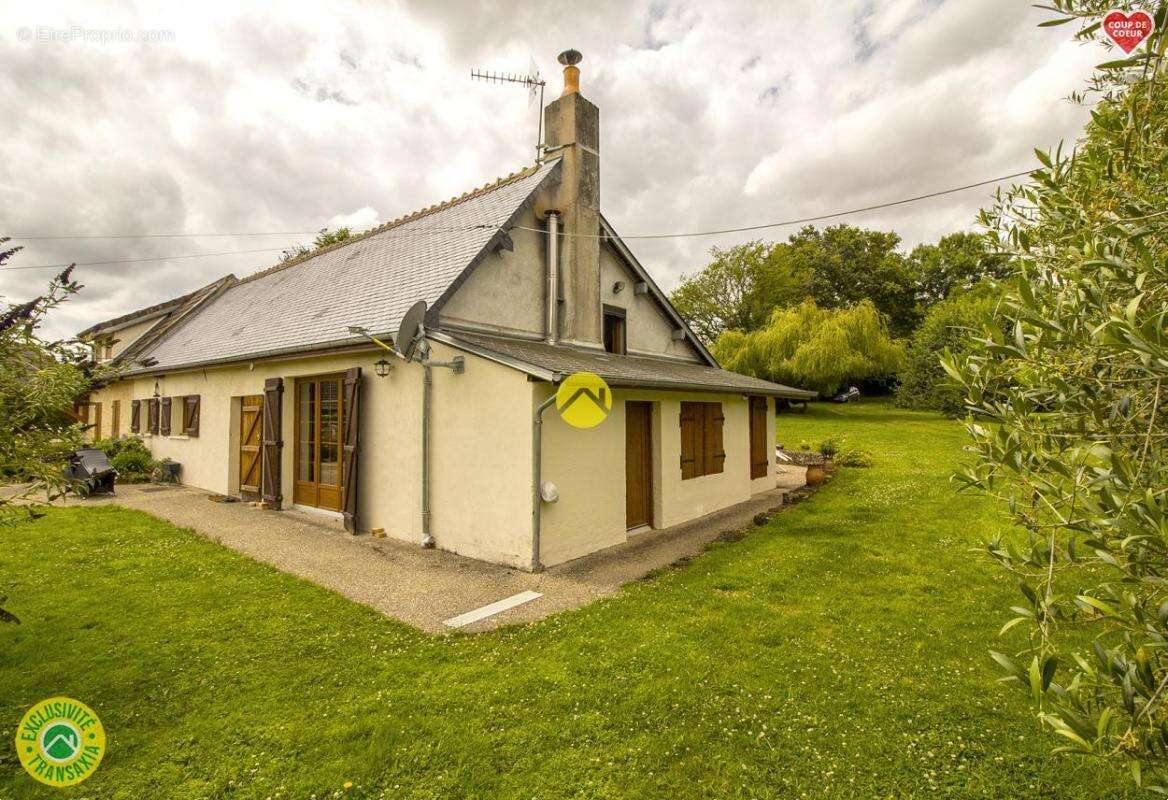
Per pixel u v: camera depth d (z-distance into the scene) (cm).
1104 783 275
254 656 409
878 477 1288
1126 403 157
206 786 273
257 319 1241
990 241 226
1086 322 154
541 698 356
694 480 956
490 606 520
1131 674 135
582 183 944
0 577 578
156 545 707
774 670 391
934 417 2831
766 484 1252
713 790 276
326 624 469
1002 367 189
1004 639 437
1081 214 185
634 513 840
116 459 1283
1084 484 152
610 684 373
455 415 703
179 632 448
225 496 1073
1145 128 184
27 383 333
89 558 647
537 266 923
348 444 799
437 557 680
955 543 720
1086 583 543
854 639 441
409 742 310
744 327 3931
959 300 2998
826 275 4419
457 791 274
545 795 272
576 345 934
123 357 1577
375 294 928
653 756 300
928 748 305
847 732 320
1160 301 154
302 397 956
